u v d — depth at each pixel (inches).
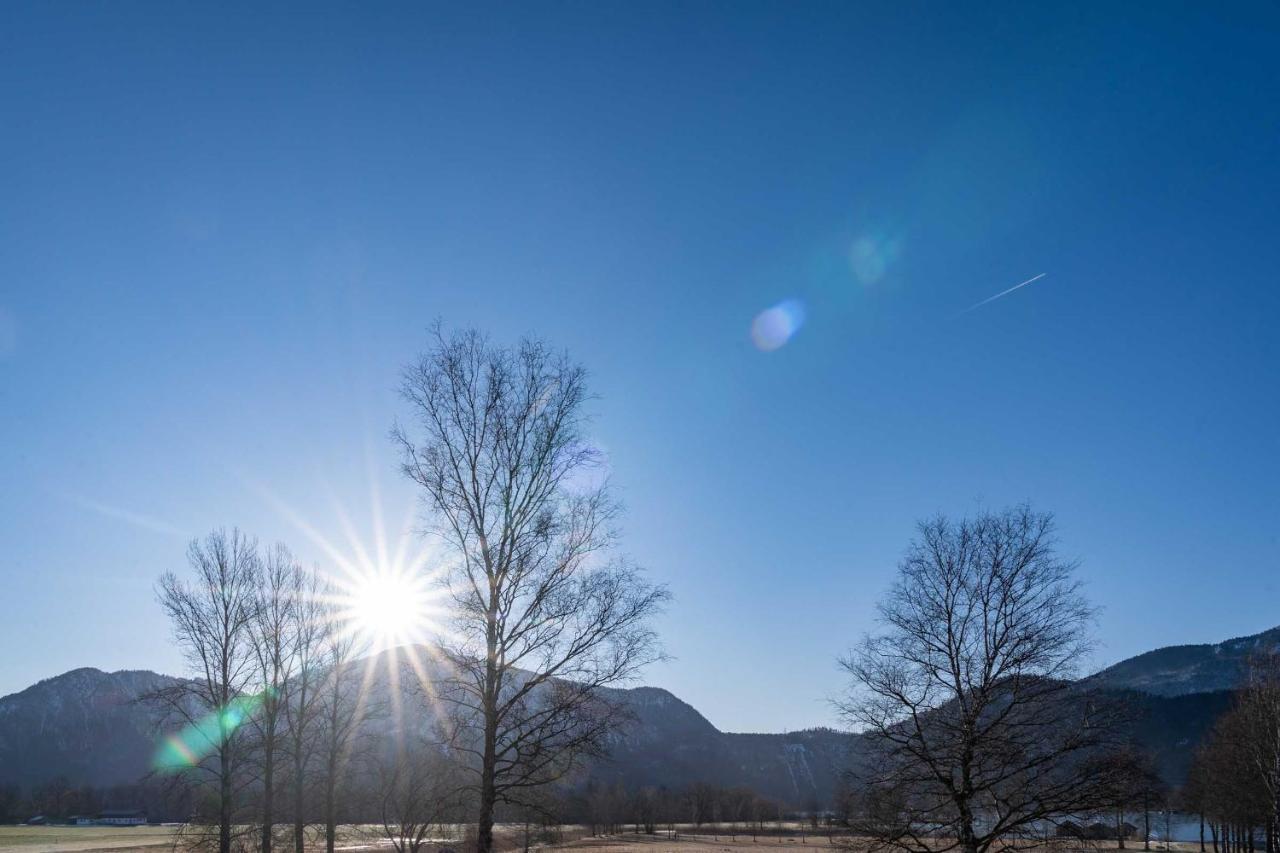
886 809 1003.9
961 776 979.9
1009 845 970.7
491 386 748.0
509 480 732.0
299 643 1371.8
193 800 1278.3
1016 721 967.6
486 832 665.0
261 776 1293.1
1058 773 951.6
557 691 694.5
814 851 3245.6
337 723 1378.0
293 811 1358.3
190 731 1264.8
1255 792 2069.4
